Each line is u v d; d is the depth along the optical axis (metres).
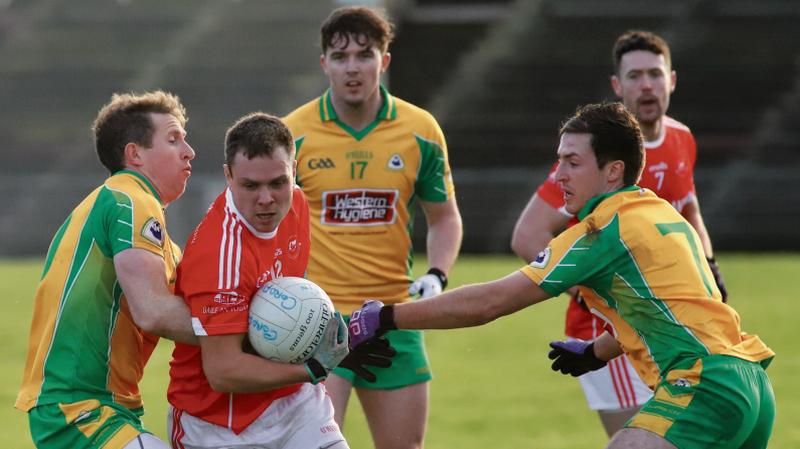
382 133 20.98
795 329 40.47
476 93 88.69
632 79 21.80
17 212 84.25
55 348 15.52
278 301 15.09
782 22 91.06
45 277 15.87
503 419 28.22
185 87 105.12
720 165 83.00
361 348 16.75
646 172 21.89
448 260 21.55
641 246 15.37
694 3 92.25
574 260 15.58
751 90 86.88
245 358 14.93
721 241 75.94
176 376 15.95
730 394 14.81
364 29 20.25
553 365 17.72
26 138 98.44
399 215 21.16
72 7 111.62
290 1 113.00
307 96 105.19
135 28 110.38
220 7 112.31
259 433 15.87
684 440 14.78
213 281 14.76
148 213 15.43
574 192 16.08
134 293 15.05
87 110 102.38
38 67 105.69
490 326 44.06
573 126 16.09
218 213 15.11
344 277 20.88
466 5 94.19
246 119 14.95
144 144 16.03
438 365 36.06
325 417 16.34
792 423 26.92
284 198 14.91
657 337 15.36
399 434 20.48
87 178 87.06
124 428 15.30
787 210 75.94
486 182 76.19
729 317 15.44
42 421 15.43
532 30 92.19
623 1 93.25
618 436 15.00
